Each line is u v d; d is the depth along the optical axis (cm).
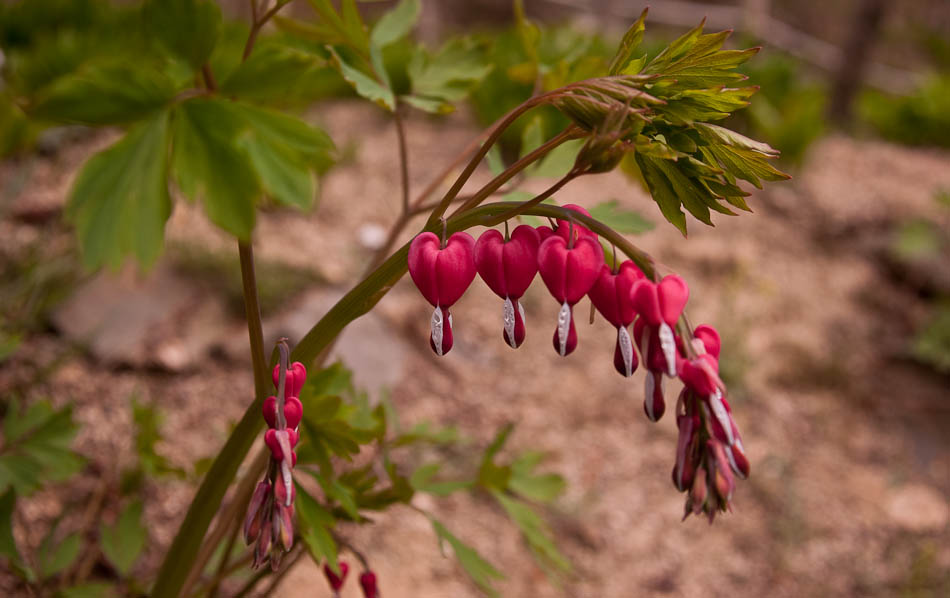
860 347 577
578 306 527
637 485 421
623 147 112
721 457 106
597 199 597
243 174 143
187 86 158
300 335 418
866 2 1047
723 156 128
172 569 171
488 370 463
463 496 389
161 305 410
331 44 203
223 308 424
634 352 112
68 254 391
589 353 495
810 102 727
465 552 206
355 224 529
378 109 696
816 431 498
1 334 341
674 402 471
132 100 139
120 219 135
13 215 434
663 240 593
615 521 400
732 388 510
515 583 355
